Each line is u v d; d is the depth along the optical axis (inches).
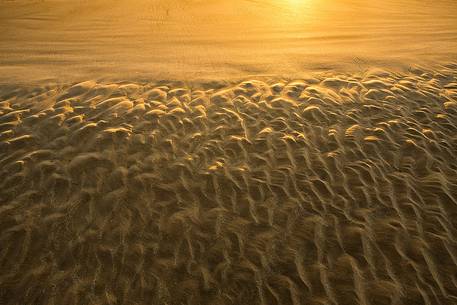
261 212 154.1
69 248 138.3
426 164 179.8
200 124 201.0
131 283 129.7
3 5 532.4
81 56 321.7
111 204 154.4
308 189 164.2
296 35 402.6
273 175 170.9
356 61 296.0
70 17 489.1
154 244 141.5
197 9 543.8
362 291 127.3
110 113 206.1
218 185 164.9
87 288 127.6
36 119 199.8
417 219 152.2
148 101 221.1
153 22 467.2
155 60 305.4
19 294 125.2
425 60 301.0
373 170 175.0
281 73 267.9
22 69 280.5
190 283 130.1
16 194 156.3
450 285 129.3
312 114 212.2
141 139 186.7
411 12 554.9
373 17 514.3
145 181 164.7
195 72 270.1
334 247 140.9
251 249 140.7
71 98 223.3
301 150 185.3
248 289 128.5
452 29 437.7
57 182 161.8
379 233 145.9
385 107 222.2
